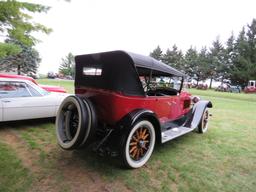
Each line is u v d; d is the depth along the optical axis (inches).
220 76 1708.9
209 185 111.2
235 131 222.1
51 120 218.7
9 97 183.5
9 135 170.2
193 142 177.3
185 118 193.2
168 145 167.5
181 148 161.8
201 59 1796.3
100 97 124.0
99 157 135.3
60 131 126.8
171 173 121.6
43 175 110.7
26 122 210.2
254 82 1333.7
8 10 150.6
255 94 1115.9
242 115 333.4
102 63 121.8
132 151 124.3
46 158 130.4
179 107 180.1
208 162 139.0
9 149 140.8
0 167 115.7
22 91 192.4
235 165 136.6
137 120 121.6
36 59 1150.3
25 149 142.9
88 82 131.2
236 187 111.0
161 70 143.9
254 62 1502.2
